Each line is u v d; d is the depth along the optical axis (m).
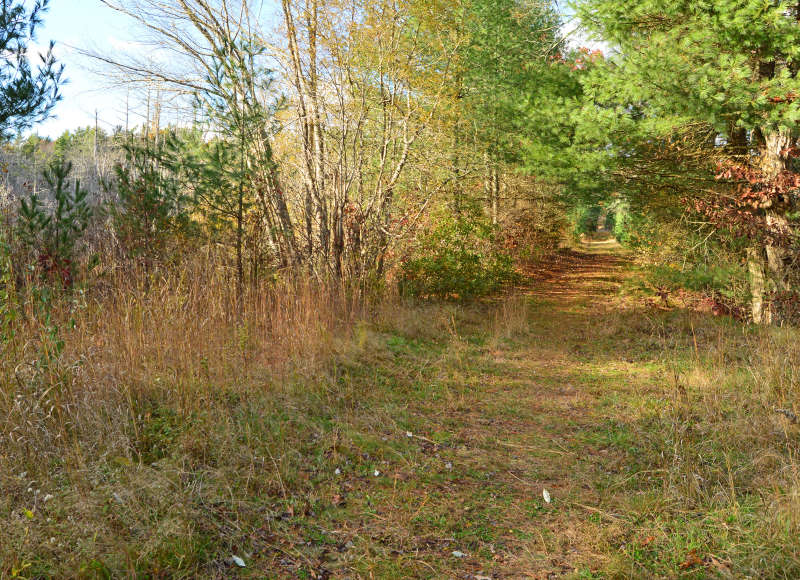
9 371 3.66
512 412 5.43
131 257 6.52
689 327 8.99
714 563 2.80
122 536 2.72
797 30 7.12
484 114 13.25
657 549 2.98
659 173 9.28
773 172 8.69
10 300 3.98
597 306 12.00
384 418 4.89
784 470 3.57
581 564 2.90
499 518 3.41
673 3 7.75
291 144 9.64
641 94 7.54
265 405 4.54
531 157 9.76
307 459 3.92
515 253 17.95
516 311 10.48
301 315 6.70
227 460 3.61
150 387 4.36
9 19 6.04
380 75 10.37
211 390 4.56
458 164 13.23
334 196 9.70
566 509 3.52
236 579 2.63
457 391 5.99
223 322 5.77
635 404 5.42
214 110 7.67
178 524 2.81
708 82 7.19
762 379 5.27
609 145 8.67
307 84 9.49
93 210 7.04
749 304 9.41
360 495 3.56
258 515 3.15
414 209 12.23
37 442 3.28
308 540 3.01
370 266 10.48
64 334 4.43
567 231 30.23
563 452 4.43
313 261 9.15
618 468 4.07
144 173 7.25
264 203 8.78
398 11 10.16
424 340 8.14
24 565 2.35
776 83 7.25
